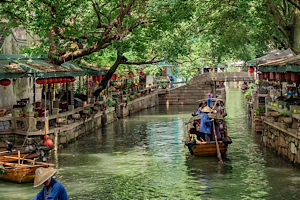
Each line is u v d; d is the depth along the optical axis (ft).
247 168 50.19
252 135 75.77
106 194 41.06
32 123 56.95
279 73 52.80
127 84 124.67
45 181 24.25
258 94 81.00
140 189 42.73
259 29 82.33
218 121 56.80
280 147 55.67
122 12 68.23
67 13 57.57
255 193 40.40
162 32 77.87
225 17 80.43
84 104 82.17
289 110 51.24
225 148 56.24
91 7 72.18
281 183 43.21
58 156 59.11
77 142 71.46
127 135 79.56
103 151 63.31
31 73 56.08
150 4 63.57
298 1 59.62
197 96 160.25
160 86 165.89
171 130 86.48
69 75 65.36
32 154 49.93
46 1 57.26
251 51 110.73
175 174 48.60
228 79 157.07
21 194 40.81
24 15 55.93
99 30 77.36
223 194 40.37
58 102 66.95
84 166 53.06
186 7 66.44
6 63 57.00
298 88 55.98
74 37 67.97
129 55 92.48
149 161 55.93
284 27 67.36
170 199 39.27
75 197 40.09
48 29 58.95
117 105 108.88
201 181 45.24
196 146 55.62
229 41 87.20
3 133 57.00
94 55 84.64
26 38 82.94
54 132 62.28
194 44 111.45
